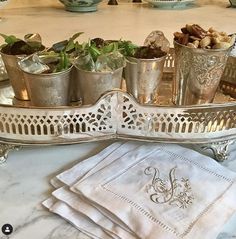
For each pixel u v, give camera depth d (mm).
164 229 467
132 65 696
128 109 616
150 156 627
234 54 796
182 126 628
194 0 1687
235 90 804
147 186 545
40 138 624
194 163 611
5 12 1508
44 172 608
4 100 748
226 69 812
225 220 491
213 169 598
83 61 656
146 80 710
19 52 703
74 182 556
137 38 1183
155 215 488
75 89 704
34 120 610
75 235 478
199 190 542
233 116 639
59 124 615
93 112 614
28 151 664
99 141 668
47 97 662
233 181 568
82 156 652
